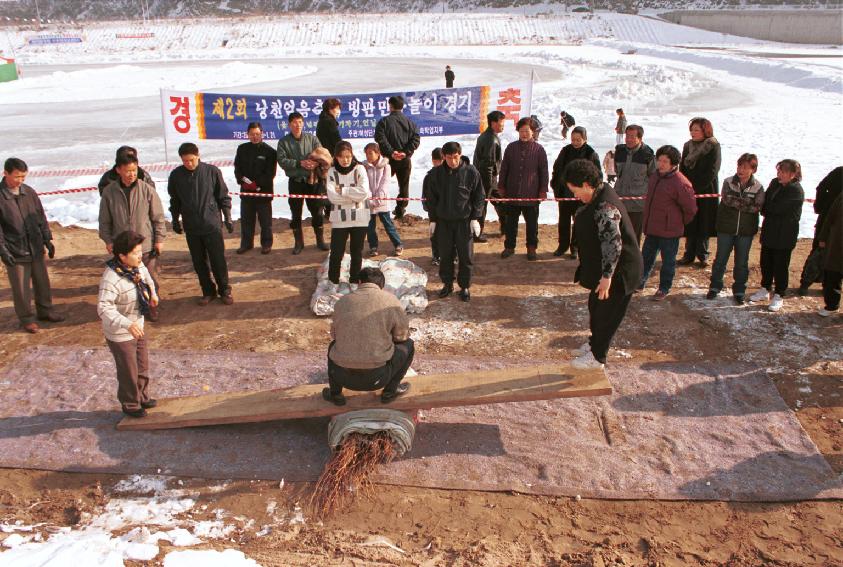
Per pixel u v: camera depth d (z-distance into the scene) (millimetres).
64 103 27516
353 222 7484
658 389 5867
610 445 5168
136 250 5055
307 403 5285
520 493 4715
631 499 4641
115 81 36625
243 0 136500
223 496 4723
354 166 7363
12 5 138250
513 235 9109
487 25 86375
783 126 19188
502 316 7438
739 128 19062
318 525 4465
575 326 7176
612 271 4879
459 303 7777
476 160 9305
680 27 78750
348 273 8141
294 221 9398
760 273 8516
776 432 5258
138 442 5270
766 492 4645
